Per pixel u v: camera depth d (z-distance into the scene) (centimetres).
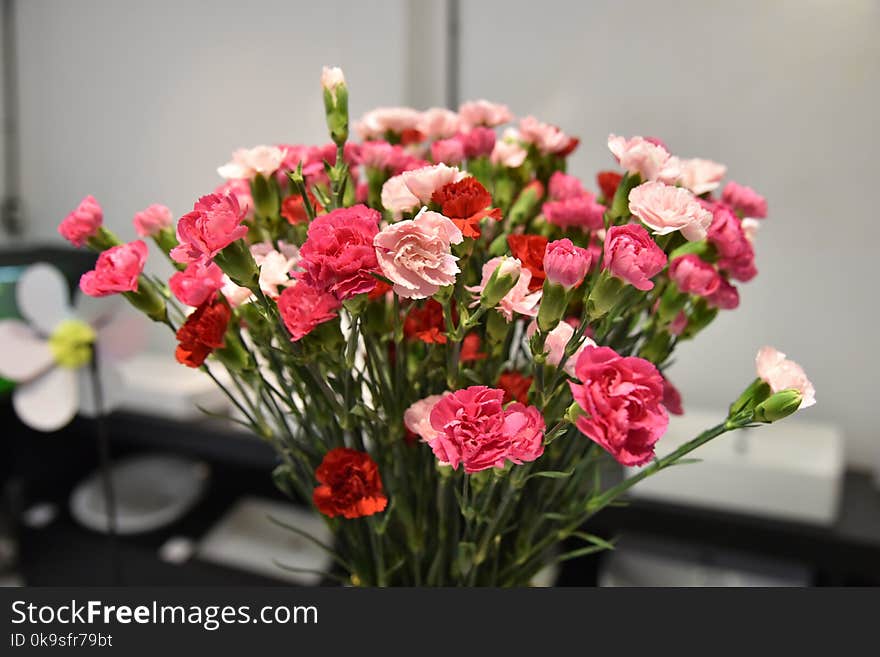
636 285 37
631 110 136
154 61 170
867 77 122
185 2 164
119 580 83
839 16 122
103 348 85
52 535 153
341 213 40
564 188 53
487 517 47
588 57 137
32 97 186
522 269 44
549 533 54
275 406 51
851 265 129
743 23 127
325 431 51
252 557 141
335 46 151
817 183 128
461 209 43
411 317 49
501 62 142
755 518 115
